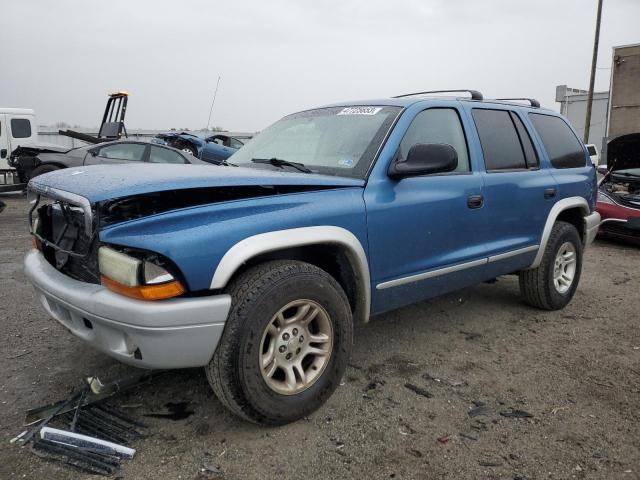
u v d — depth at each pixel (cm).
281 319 262
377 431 270
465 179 361
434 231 337
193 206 241
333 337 281
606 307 490
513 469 241
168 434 262
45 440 251
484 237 379
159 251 225
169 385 312
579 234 506
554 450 256
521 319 449
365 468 240
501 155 403
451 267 353
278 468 238
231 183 250
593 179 505
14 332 391
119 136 1442
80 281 262
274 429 269
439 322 437
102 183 249
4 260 616
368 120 342
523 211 411
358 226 292
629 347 390
